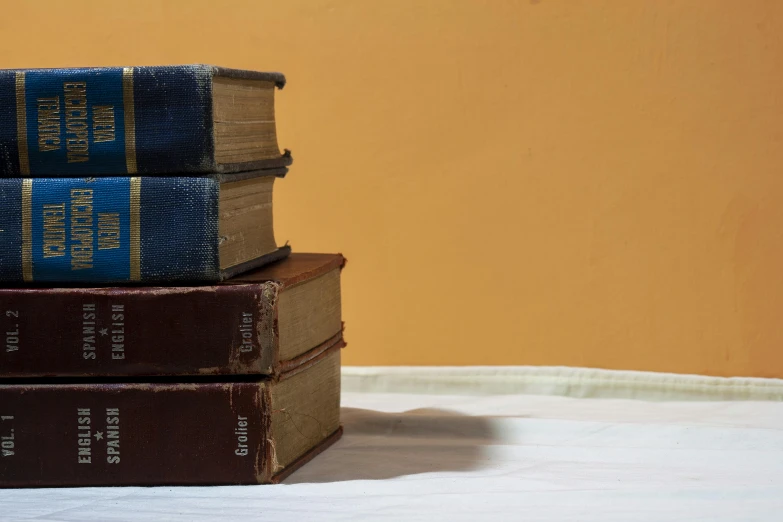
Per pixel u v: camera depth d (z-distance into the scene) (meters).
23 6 1.13
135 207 0.85
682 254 1.09
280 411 0.87
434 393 1.12
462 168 1.11
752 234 1.08
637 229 1.09
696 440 0.95
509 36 1.09
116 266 0.85
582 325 1.11
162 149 0.85
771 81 1.07
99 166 0.85
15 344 0.85
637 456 0.92
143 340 0.85
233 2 1.12
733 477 0.87
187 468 0.85
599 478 0.87
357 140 1.12
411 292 1.13
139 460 0.85
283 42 1.12
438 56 1.10
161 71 0.85
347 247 1.13
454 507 0.82
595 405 1.05
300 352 0.89
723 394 1.08
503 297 1.12
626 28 1.08
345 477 0.88
